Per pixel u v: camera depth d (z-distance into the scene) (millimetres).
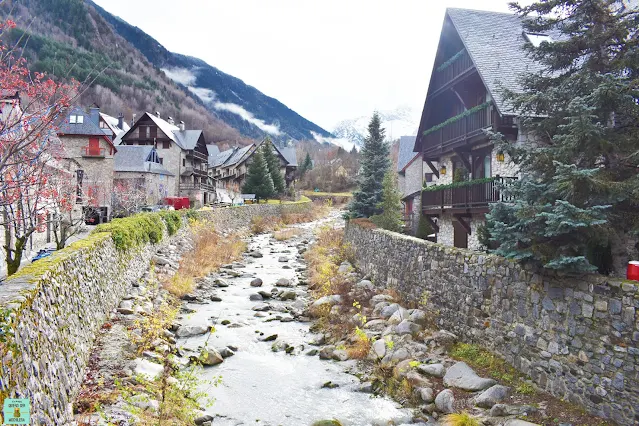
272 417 9273
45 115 8227
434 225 22219
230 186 63219
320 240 33094
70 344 7836
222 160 87688
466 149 18984
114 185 37406
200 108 173625
